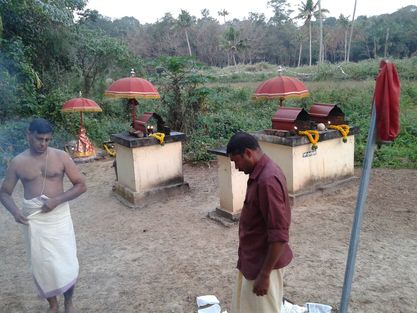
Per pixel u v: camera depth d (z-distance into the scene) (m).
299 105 14.30
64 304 3.49
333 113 6.57
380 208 5.75
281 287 2.58
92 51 15.21
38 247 3.11
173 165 6.82
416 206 5.77
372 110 2.51
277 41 64.94
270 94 6.51
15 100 10.73
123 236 5.26
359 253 4.39
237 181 5.46
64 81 14.59
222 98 13.38
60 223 3.18
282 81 6.58
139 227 5.55
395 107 2.43
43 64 13.62
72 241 3.30
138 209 6.31
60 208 3.19
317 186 6.32
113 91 6.75
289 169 5.99
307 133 5.97
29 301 3.74
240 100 16.16
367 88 15.72
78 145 10.08
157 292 3.81
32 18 12.27
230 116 11.92
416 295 3.52
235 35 56.69
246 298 2.55
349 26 55.91
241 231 2.56
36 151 3.11
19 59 11.34
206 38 63.28
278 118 6.27
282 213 2.28
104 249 4.88
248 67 39.97
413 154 8.30
